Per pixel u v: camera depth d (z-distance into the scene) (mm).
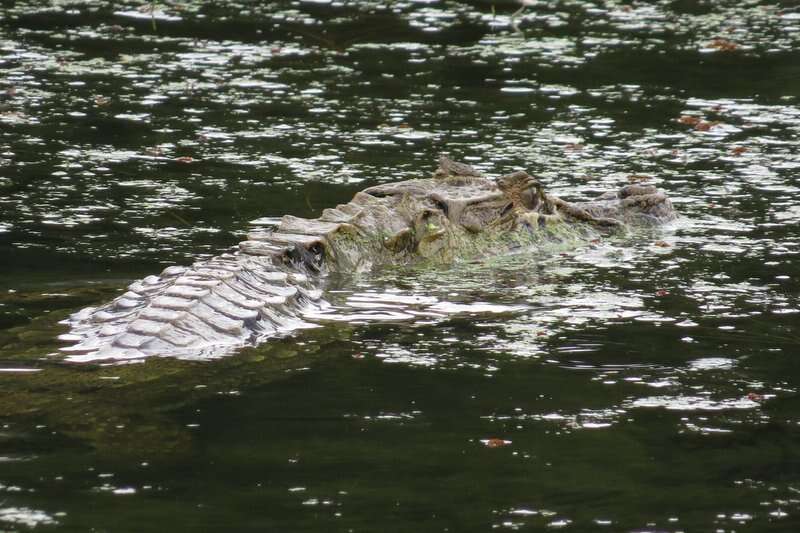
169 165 30406
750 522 12961
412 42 43656
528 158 30969
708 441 15148
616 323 19875
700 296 21312
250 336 18359
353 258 22469
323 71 39812
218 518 12812
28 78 37969
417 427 15453
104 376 16594
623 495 13586
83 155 31047
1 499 13156
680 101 36594
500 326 19703
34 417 15328
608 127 34031
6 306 20031
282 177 29391
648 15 47781
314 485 13656
